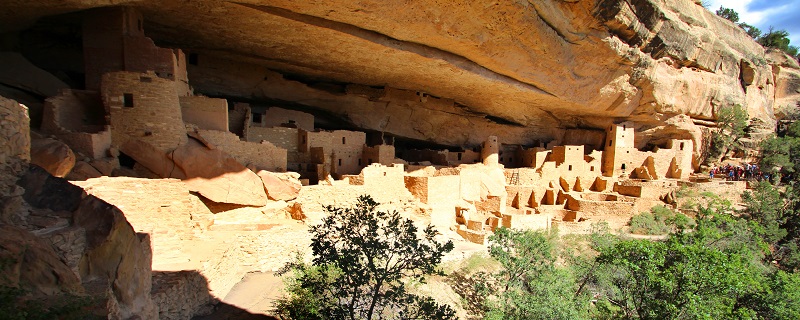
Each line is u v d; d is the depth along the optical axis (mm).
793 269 22250
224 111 13859
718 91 27656
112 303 4426
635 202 24391
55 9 10750
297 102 21703
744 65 29484
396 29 14484
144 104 11227
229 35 14742
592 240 19625
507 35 15859
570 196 24500
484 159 24406
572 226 21891
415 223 16531
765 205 24797
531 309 12391
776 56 34625
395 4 12648
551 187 25812
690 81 25547
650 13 19312
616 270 15766
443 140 27500
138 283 5523
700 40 24000
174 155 11508
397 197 17250
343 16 13266
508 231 15484
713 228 19391
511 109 25875
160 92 11453
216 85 18625
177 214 9812
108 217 5008
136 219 9250
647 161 28328
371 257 7328
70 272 4199
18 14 10961
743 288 12461
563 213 23859
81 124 11102
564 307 12555
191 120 13227
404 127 25641
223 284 9438
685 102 26594
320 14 13031
